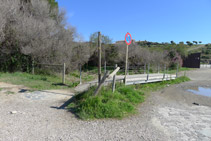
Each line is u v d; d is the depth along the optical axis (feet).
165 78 39.96
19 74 32.12
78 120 12.59
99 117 13.34
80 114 13.42
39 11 45.55
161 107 18.60
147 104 19.44
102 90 17.39
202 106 20.38
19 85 23.86
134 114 15.06
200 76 58.18
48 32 38.22
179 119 14.65
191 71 74.43
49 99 18.06
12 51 34.27
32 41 33.47
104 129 11.35
